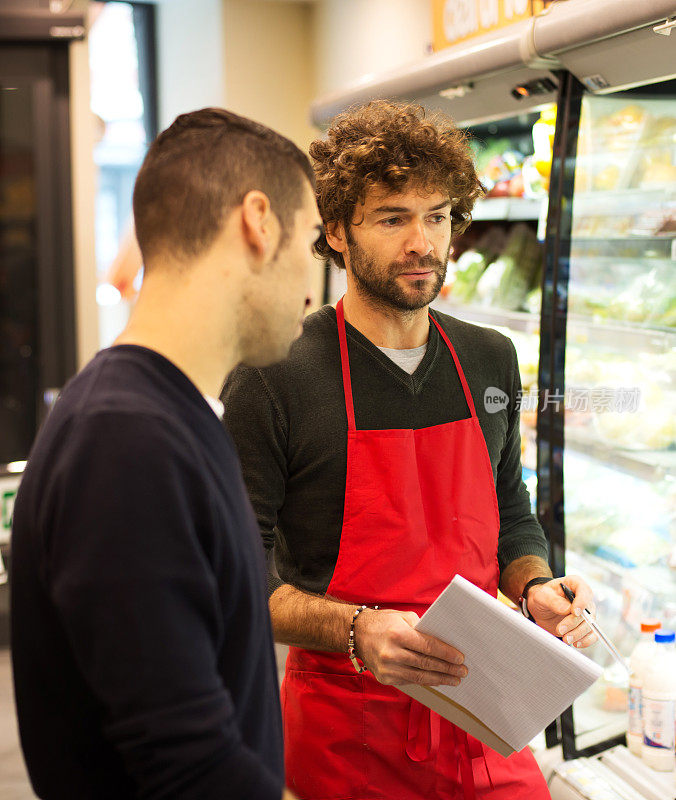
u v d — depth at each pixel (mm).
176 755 757
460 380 1583
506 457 1699
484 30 2412
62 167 3730
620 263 2041
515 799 1535
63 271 3807
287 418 1497
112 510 763
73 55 3605
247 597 894
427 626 1255
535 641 1205
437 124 1540
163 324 898
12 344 3885
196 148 907
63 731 865
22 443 3955
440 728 1488
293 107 5051
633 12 1589
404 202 1434
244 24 4840
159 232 906
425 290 1479
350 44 4508
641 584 2127
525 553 1671
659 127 2018
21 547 852
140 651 752
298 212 970
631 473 2090
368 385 1528
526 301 2752
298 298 982
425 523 1521
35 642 853
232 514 877
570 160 1865
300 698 1537
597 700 2150
